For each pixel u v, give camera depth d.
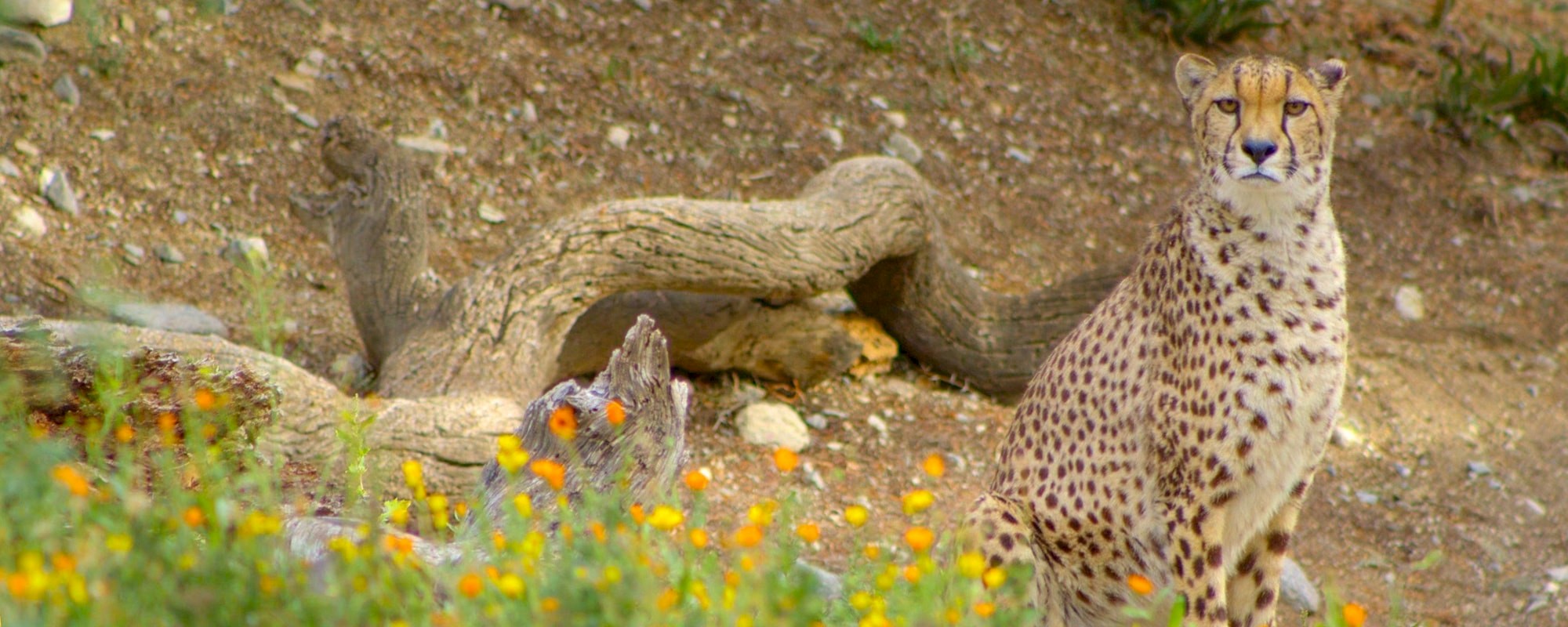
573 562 4.66
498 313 9.81
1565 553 11.13
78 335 6.49
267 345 8.24
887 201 11.43
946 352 12.09
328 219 11.03
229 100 13.44
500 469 6.51
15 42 12.86
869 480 10.60
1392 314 15.12
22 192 11.67
